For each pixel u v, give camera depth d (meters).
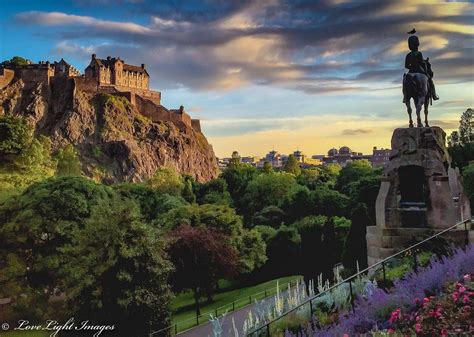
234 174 114.56
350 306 11.41
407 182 19.22
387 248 18.39
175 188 108.25
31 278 37.91
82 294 26.14
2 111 159.62
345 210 67.19
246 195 96.19
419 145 19.22
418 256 15.83
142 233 26.86
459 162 59.31
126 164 161.25
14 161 60.56
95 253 26.11
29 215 37.44
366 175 85.88
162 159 175.25
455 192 19.94
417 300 9.04
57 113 168.00
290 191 85.31
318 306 12.95
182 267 39.12
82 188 40.97
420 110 19.69
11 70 171.38
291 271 49.97
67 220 38.34
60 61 187.38
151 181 118.56
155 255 26.61
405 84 20.05
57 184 40.72
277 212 75.12
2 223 39.66
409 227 18.77
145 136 178.00
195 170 190.25
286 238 50.34
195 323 33.34
